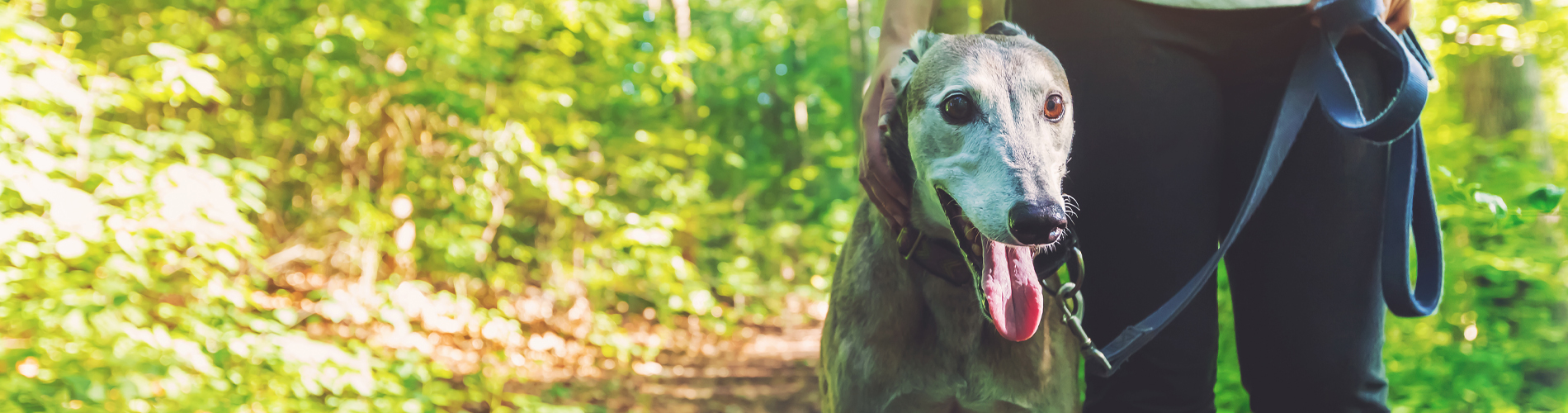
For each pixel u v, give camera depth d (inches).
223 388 142.2
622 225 300.0
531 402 192.9
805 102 518.6
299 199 276.8
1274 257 62.6
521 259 287.6
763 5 501.4
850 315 66.9
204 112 244.2
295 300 253.9
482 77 264.7
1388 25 64.0
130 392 125.3
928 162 55.2
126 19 216.7
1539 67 182.9
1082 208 65.0
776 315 389.7
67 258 142.3
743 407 228.5
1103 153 63.1
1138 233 62.7
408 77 251.6
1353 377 62.3
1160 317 55.7
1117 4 62.1
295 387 149.6
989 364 64.9
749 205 430.3
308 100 245.6
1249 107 64.9
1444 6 164.2
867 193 65.4
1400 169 60.6
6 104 138.1
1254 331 65.5
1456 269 136.7
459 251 254.2
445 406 193.3
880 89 66.2
